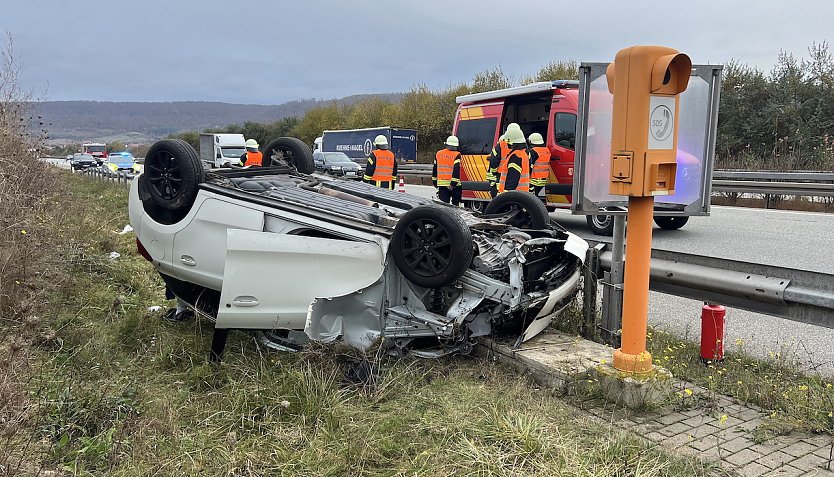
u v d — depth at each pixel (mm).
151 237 5199
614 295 4883
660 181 3781
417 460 3115
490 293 4234
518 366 4422
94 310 5465
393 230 4277
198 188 4898
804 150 19578
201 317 5195
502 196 5590
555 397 4043
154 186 5043
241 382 3930
